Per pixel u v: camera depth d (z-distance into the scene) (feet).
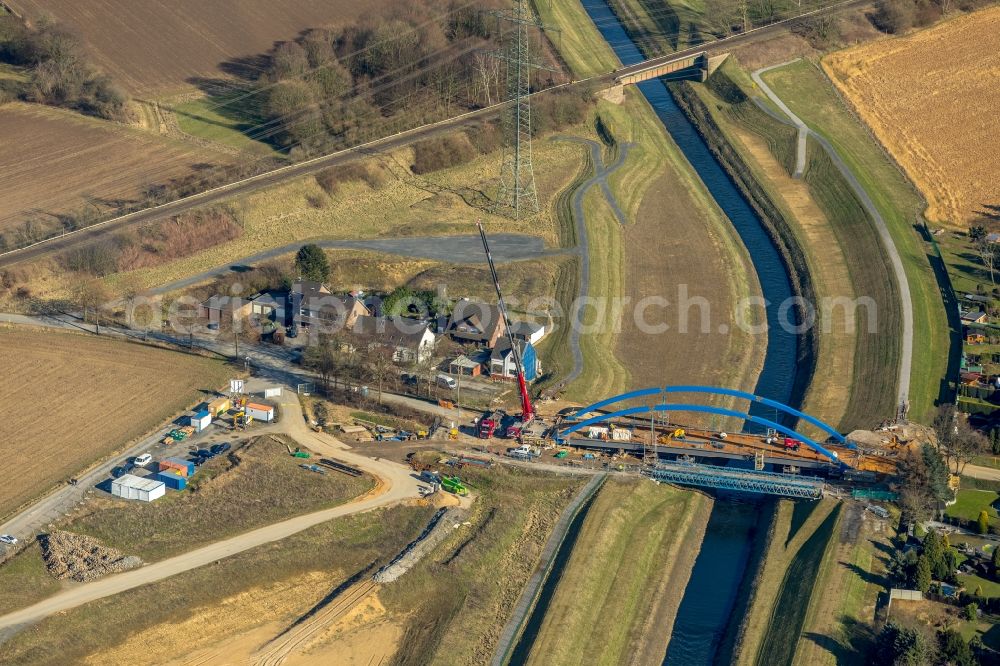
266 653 448.65
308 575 491.31
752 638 463.83
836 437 551.18
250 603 474.90
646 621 481.46
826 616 462.19
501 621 473.26
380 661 449.06
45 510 515.91
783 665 443.73
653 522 533.14
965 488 542.57
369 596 477.77
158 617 461.78
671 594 498.69
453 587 488.02
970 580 482.69
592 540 509.35
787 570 498.28
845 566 487.20
